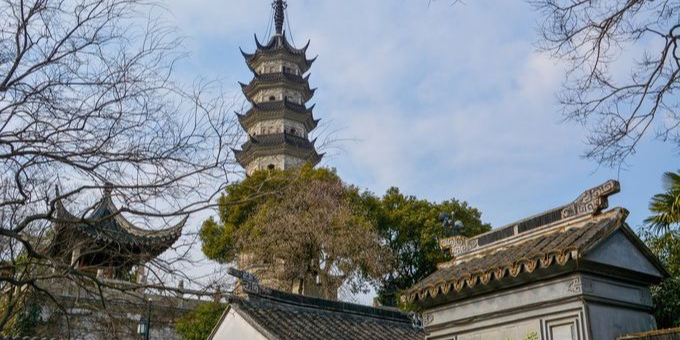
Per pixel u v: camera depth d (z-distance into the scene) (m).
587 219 10.17
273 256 31.30
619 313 9.45
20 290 10.80
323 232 32.62
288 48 56.97
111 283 8.64
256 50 57.31
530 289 9.76
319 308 17.80
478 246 11.87
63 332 14.37
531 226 11.06
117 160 8.02
